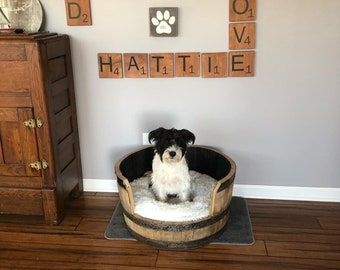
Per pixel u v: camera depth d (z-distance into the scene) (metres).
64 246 1.97
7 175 2.08
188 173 2.12
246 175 2.46
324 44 2.13
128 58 2.27
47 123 1.96
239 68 2.21
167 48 2.24
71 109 2.33
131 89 2.35
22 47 1.84
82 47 2.29
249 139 2.38
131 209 1.93
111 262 1.84
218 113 2.34
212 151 2.32
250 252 1.90
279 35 2.14
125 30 2.23
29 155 2.03
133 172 2.34
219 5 2.12
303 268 1.78
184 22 2.18
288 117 2.30
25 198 2.11
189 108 2.35
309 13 2.08
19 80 1.89
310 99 2.24
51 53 1.99
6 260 1.86
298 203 2.39
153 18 2.17
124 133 2.46
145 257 1.87
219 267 1.79
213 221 1.91
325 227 2.12
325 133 2.30
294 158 2.38
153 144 2.41
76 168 2.45
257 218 2.22
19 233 2.08
